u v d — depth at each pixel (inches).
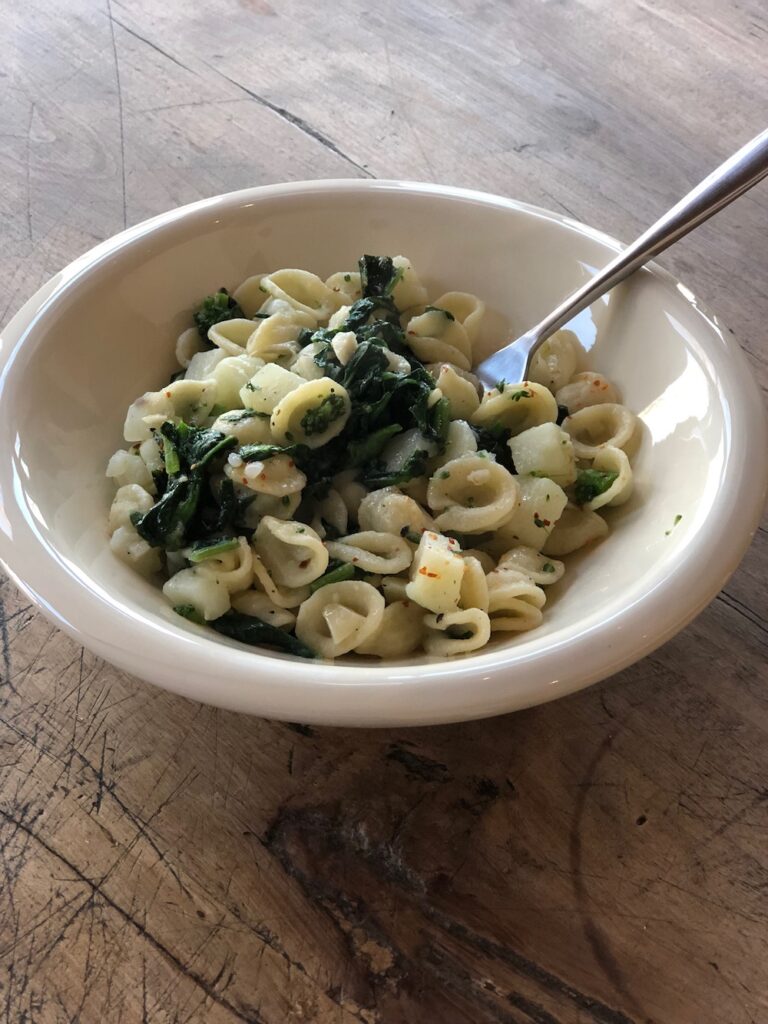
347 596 9.0
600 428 10.5
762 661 9.1
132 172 14.7
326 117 15.6
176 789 8.2
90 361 9.9
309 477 9.9
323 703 6.5
